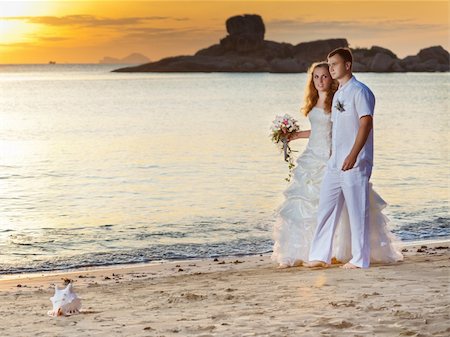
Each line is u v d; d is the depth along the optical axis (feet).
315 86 34.17
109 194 78.95
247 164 102.37
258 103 280.10
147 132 162.71
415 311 22.61
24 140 149.38
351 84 31.83
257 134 152.76
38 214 67.51
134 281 37.37
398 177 86.43
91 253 51.21
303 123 175.83
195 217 64.39
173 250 51.57
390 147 121.08
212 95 350.43
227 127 172.96
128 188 82.89
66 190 82.33
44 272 45.83
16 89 452.35
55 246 53.72
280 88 434.71
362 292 26.48
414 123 173.27
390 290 26.48
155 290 32.48
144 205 71.41
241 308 25.36
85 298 31.12
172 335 21.65
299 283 29.45
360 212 31.96
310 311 23.82
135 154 118.83
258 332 21.26
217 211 67.21
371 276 29.58
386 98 288.92
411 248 45.06
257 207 69.05
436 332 19.90
